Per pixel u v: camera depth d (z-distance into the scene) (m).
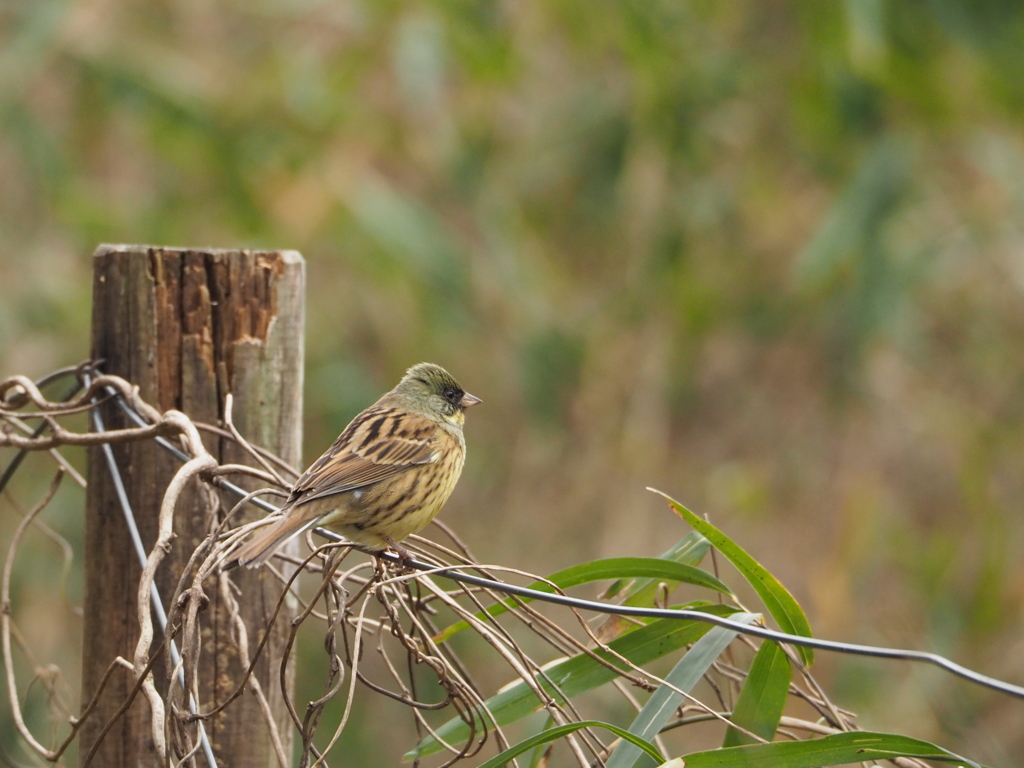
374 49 13.64
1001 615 13.24
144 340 5.94
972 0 13.04
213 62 14.12
